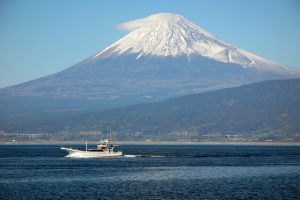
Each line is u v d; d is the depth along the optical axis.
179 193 140.75
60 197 134.50
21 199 131.88
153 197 134.88
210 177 176.88
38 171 196.25
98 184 157.62
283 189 147.75
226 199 132.38
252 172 194.50
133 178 172.88
